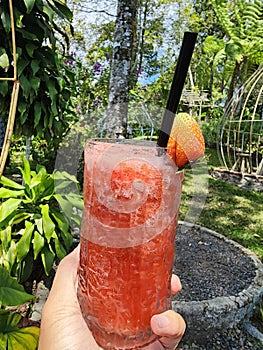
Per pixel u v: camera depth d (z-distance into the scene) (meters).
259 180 5.33
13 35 0.97
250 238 3.37
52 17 1.87
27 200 1.94
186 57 0.54
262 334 2.02
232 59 7.18
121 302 0.57
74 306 0.75
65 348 0.70
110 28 7.66
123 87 2.42
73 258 0.87
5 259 1.75
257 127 6.23
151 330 0.60
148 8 9.68
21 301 1.25
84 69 4.14
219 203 4.34
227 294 2.20
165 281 0.61
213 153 6.93
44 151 3.50
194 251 2.77
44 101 2.18
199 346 1.90
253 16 6.60
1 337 1.27
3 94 1.86
